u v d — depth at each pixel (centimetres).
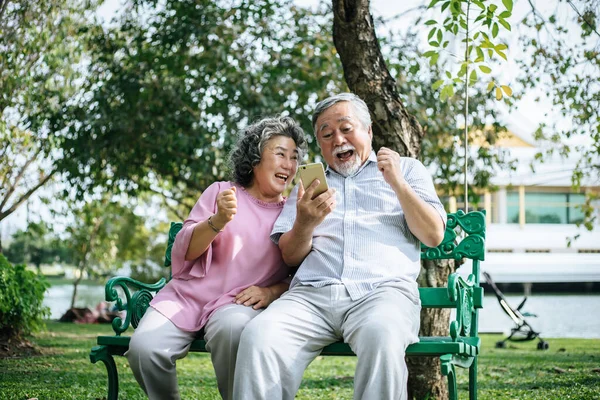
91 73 1263
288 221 354
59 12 1112
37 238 1994
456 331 302
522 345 997
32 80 1123
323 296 325
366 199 349
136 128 1174
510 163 1190
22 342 763
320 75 1111
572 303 2144
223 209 334
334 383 584
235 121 1106
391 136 462
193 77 1141
